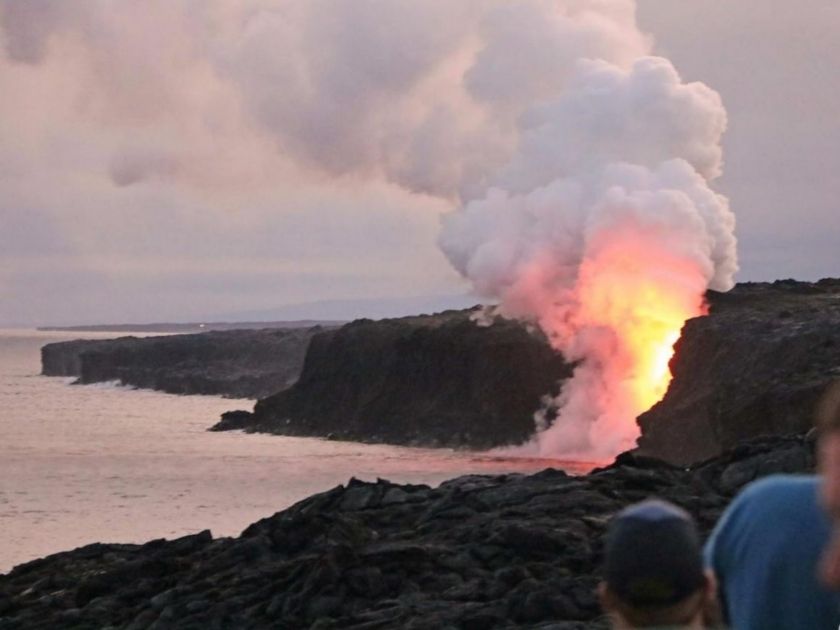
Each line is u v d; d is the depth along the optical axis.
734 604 5.17
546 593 15.84
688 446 80.75
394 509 21.41
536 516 19.59
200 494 85.06
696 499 19.30
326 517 20.45
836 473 4.67
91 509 73.56
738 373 78.06
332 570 17.50
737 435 73.00
